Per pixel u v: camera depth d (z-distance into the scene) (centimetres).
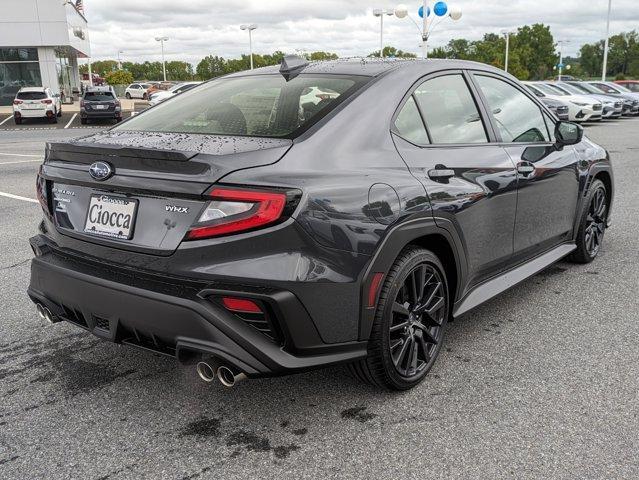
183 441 250
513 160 347
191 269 228
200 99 318
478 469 230
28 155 1336
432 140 301
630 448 242
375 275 249
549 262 406
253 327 229
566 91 2195
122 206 248
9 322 375
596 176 480
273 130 261
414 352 287
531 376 303
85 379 302
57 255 275
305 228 227
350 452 241
